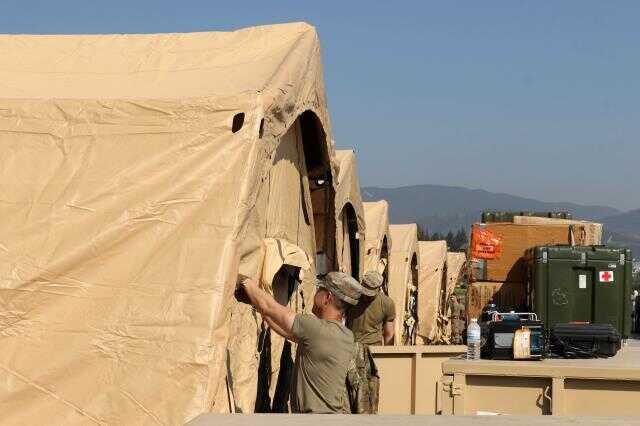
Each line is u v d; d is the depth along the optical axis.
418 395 11.23
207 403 6.00
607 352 7.83
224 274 6.32
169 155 6.79
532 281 15.62
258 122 6.84
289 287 9.87
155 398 6.05
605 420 4.15
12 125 7.17
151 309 6.27
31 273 6.40
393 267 21.47
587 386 7.03
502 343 7.70
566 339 7.89
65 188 6.77
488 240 18.44
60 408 6.12
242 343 7.73
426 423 4.09
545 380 7.11
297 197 10.03
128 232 6.52
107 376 6.16
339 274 6.79
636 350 8.74
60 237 6.54
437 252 28.84
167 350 6.13
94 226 6.55
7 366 6.23
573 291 14.74
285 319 6.64
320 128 9.95
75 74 8.70
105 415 6.06
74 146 7.00
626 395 6.98
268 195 8.67
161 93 7.52
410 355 11.30
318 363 6.46
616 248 14.73
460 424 4.07
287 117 7.86
